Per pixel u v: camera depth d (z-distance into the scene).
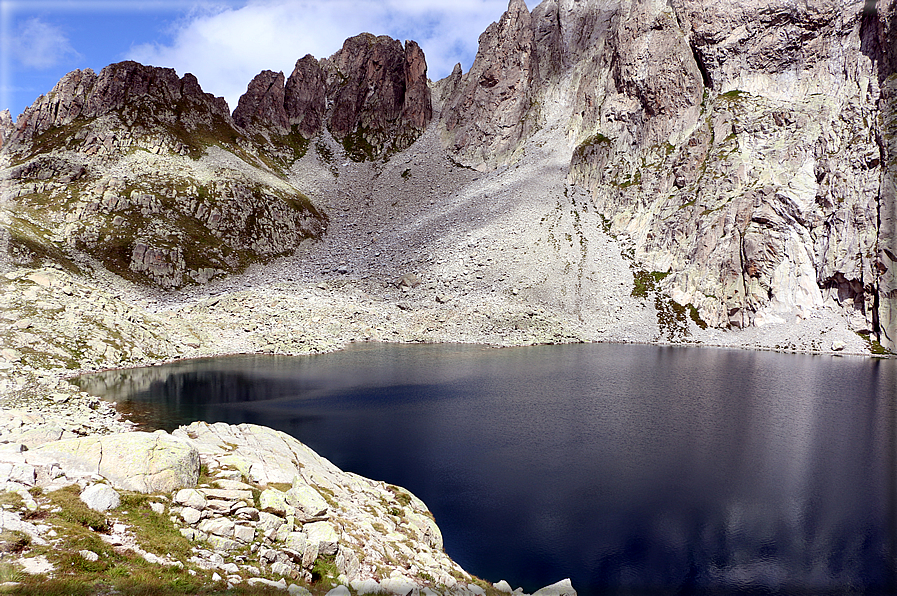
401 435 41.69
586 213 139.88
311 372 69.81
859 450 38.69
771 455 37.47
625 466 35.16
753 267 107.31
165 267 124.75
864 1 121.44
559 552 24.62
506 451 38.00
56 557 12.95
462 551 24.59
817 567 23.38
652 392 58.41
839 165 105.19
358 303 119.69
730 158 121.31
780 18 135.00
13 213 123.19
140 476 17.48
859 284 97.50
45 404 40.44
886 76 108.38
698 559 23.84
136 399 50.97
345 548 17.70
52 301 67.94
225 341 88.38
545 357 85.06
